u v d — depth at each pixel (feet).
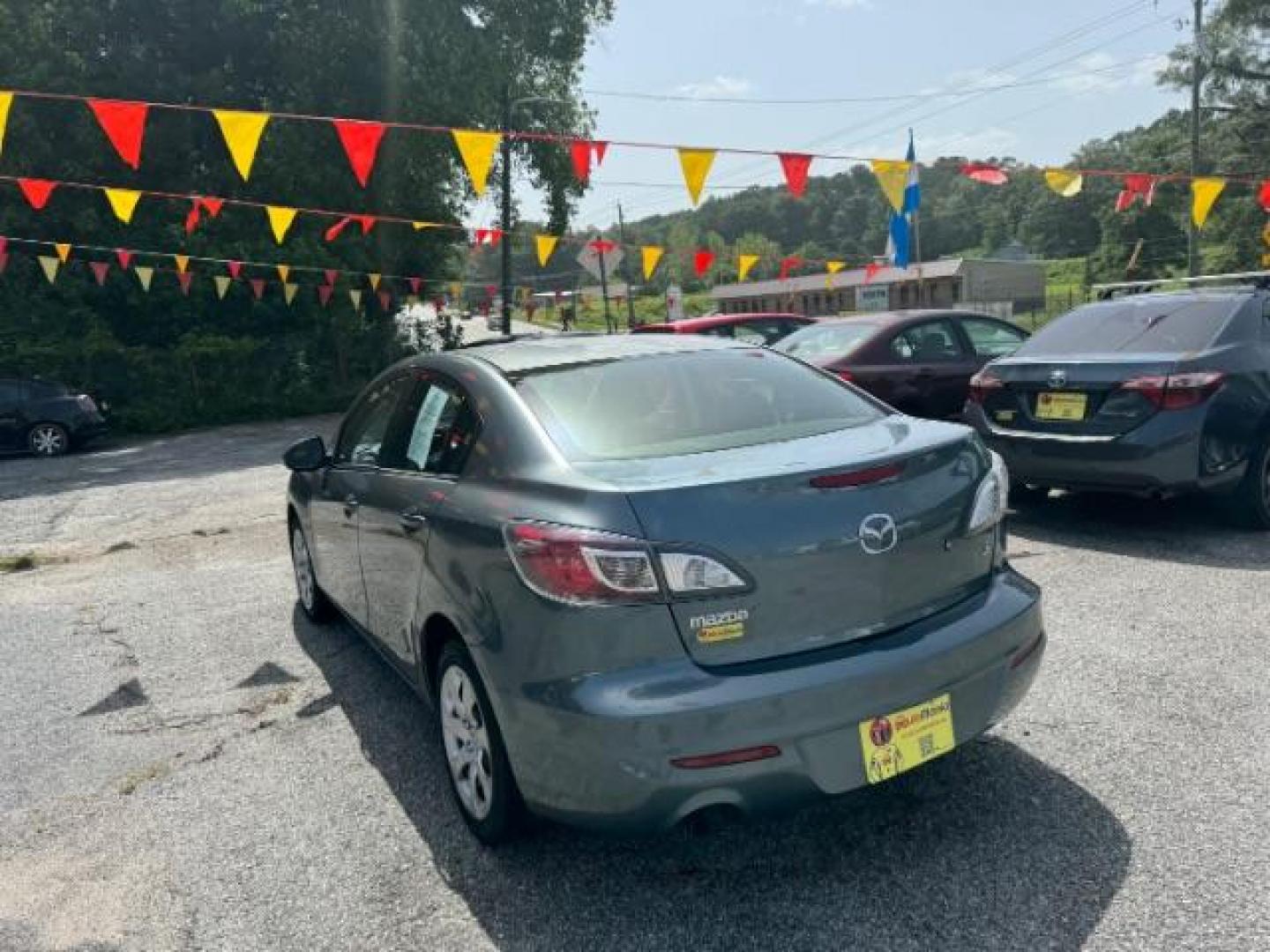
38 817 11.25
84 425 58.34
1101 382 18.70
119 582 22.41
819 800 8.36
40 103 73.15
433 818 10.59
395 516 11.51
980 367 27.76
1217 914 7.98
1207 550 18.12
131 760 12.67
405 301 86.63
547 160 93.45
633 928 8.41
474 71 82.17
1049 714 11.80
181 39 83.25
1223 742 10.80
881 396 25.99
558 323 180.04
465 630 9.37
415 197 84.58
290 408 78.84
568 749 8.14
